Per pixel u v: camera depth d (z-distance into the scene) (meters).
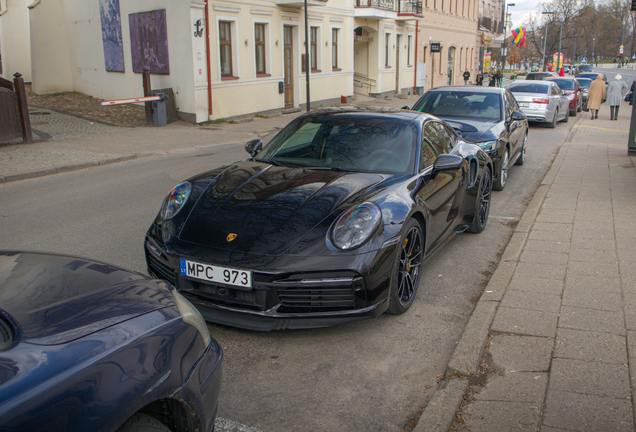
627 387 2.63
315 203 3.33
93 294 1.86
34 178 8.62
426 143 4.30
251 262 2.97
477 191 5.18
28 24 21.77
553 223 5.54
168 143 12.29
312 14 20.27
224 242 3.11
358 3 25.02
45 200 7.05
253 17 17.22
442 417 2.41
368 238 3.10
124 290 1.93
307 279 2.96
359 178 3.71
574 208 6.14
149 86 15.16
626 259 4.42
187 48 15.27
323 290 3.00
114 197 7.20
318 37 21.05
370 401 2.66
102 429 1.42
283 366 2.98
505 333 3.21
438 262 4.76
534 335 3.18
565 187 7.35
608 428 2.32
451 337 3.34
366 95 27.23
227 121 16.45
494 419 2.41
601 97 19.86
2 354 1.43
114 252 4.87
